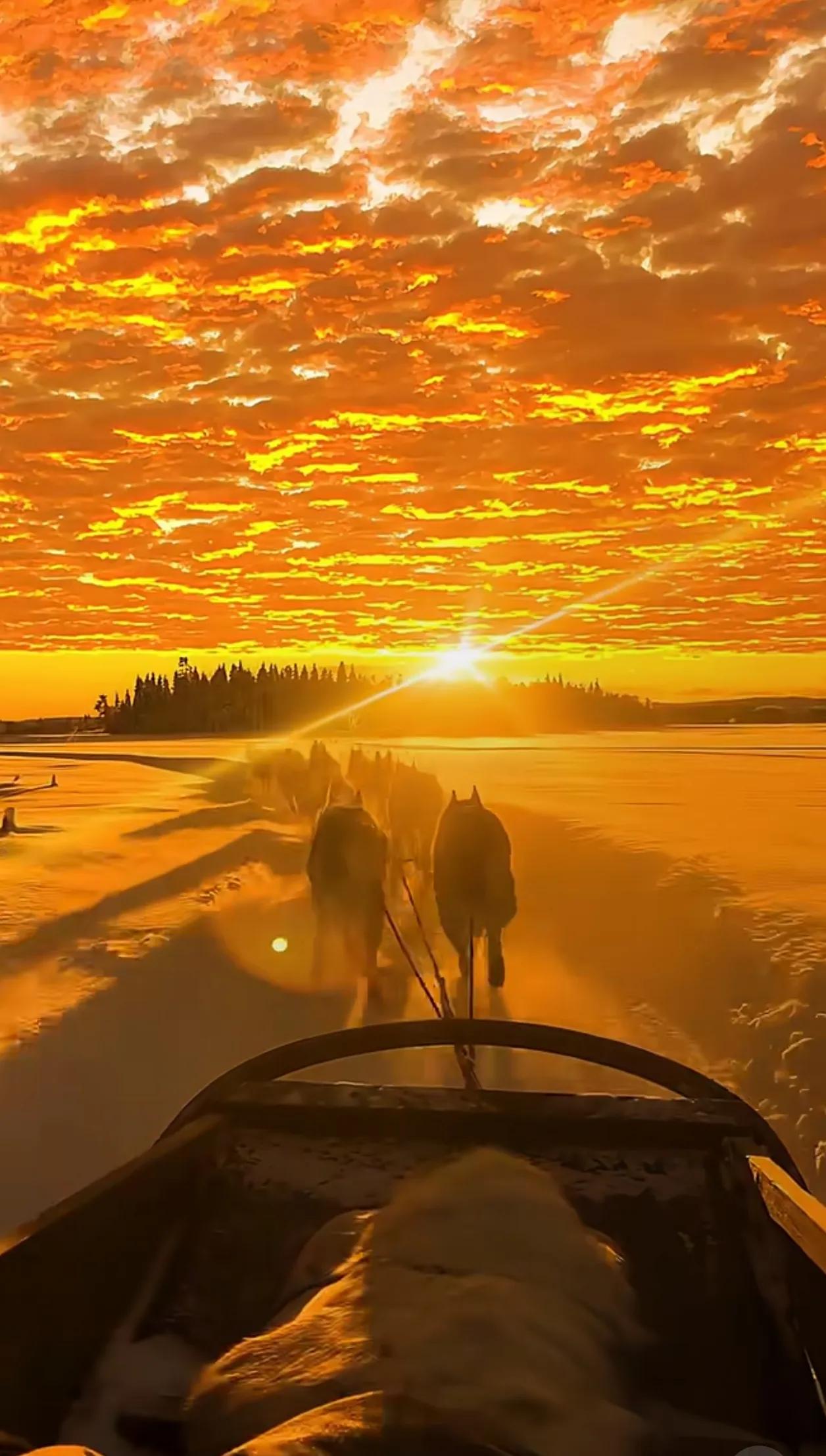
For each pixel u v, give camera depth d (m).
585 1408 1.56
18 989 8.70
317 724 160.25
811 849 16.70
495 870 8.80
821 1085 6.19
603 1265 2.00
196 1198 2.36
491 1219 2.08
